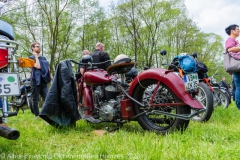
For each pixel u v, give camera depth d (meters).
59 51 21.47
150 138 2.72
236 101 5.04
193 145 2.46
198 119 4.25
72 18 20.72
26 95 6.47
